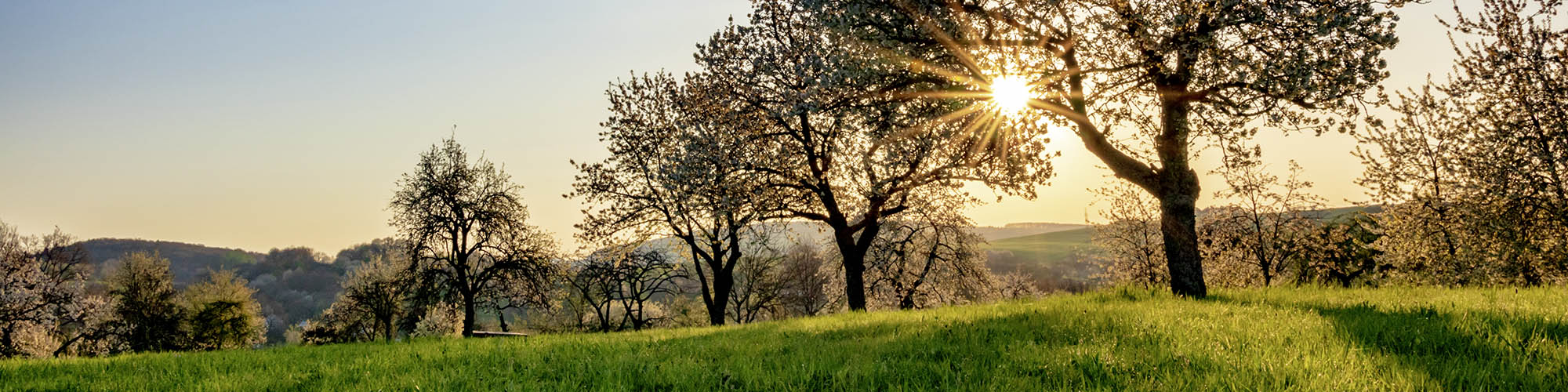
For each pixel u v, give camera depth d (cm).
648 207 2577
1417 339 563
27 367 1033
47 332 4625
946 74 1344
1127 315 834
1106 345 606
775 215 2384
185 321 6272
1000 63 1291
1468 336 566
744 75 2086
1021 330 766
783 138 2216
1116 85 1288
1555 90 1789
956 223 3253
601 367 679
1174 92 1279
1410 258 2433
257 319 7050
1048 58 1340
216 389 711
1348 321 695
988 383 491
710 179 1989
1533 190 1880
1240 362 504
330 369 796
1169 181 1310
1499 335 554
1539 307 731
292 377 759
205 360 1017
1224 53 1173
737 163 2016
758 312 6238
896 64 1356
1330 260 3488
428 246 3384
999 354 613
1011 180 1884
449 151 3459
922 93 1395
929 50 1359
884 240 3450
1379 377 445
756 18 2111
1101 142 1355
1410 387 418
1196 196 1303
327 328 4734
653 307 6281
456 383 629
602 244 2709
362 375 735
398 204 3397
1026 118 1404
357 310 5516
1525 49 1831
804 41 1994
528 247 3469
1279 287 1369
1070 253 9562
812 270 5859
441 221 3372
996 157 1750
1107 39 1256
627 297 4328
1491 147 1944
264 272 12875
